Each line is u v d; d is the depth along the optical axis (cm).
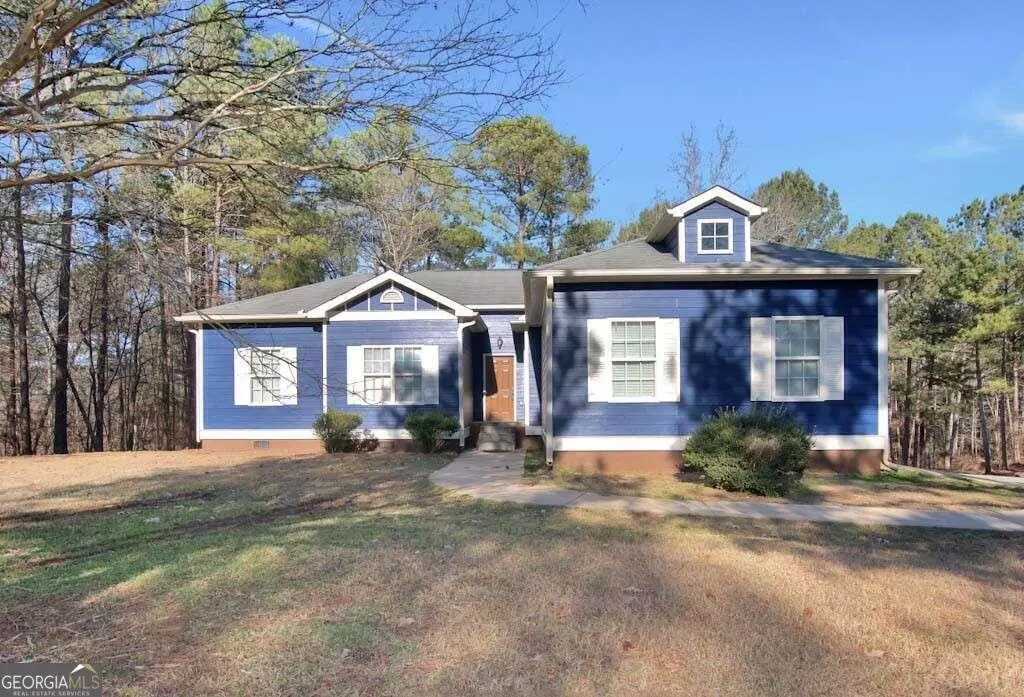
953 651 428
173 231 645
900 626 471
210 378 1758
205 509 939
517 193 2297
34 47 535
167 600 513
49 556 681
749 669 398
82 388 2909
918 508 947
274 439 1736
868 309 1271
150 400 3102
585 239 2772
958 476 1359
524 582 557
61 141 539
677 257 1312
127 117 579
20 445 2255
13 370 2312
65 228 647
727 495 1027
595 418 1270
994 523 849
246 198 673
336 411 1669
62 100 561
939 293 2420
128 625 462
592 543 701
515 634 445
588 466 1262
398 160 613
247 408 1745
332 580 560
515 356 1875
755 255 1339
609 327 1270
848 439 1260
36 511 941
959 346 2444
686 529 789
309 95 581
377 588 540
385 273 1669
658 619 476
